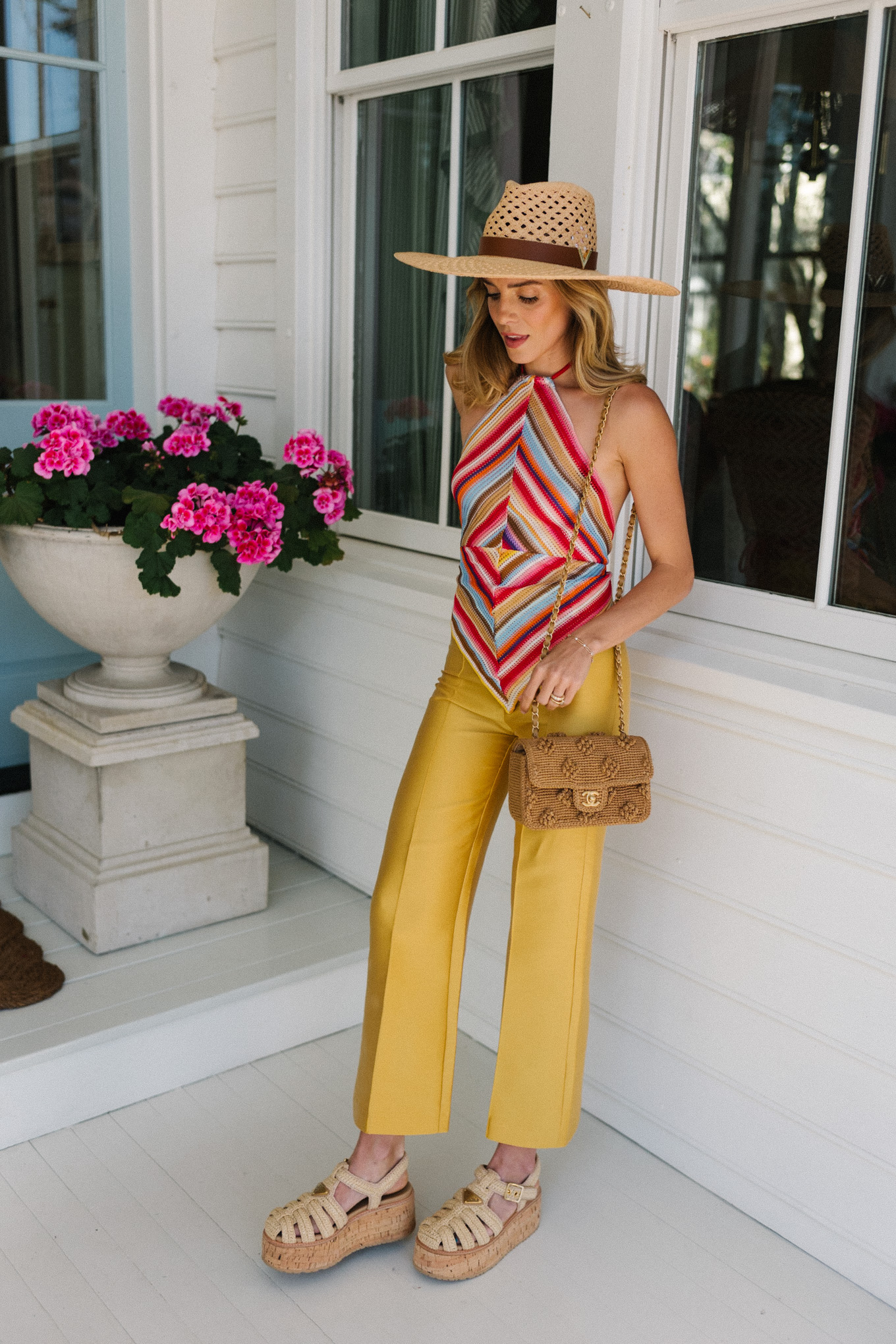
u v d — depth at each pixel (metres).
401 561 2.91
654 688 2.21
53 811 2.80
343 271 3.07
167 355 3.31
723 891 2.15
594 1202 2.21
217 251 3.33
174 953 2.67
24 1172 2.22
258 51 3.08
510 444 1.87
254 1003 2.58
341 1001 2.73
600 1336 1.89
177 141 3.20
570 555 1.84
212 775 2.78
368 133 2.94
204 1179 2.22
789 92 2.04
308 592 3.08
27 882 2.90
